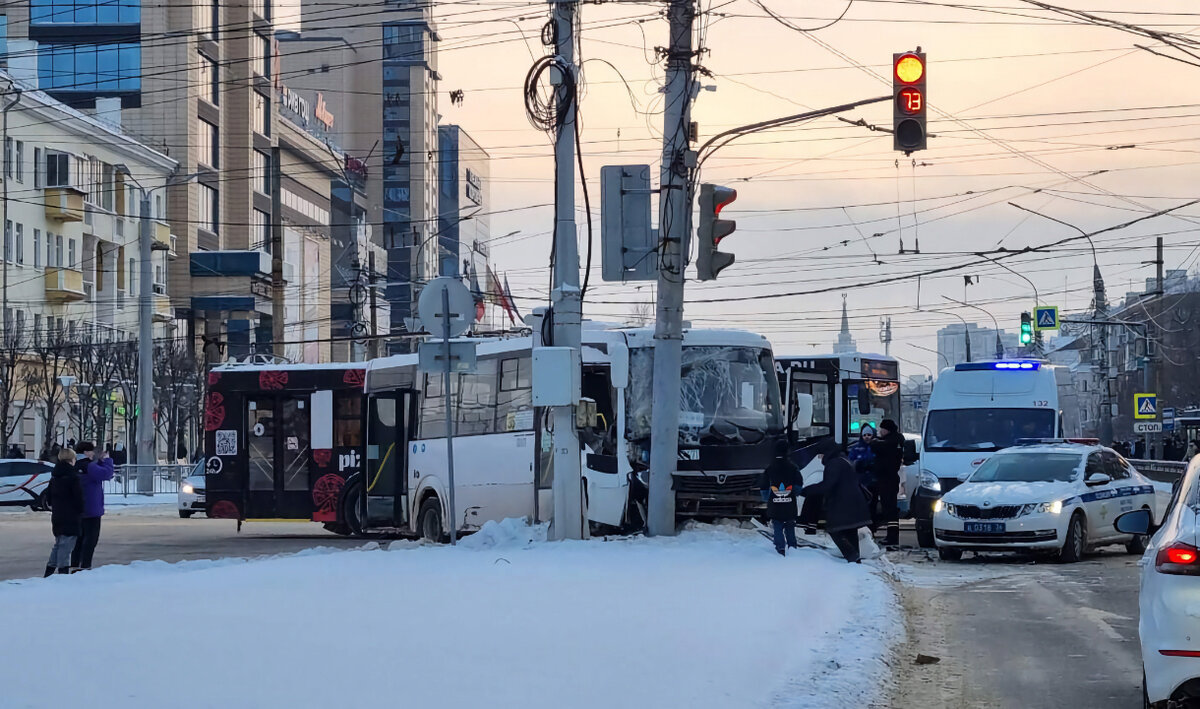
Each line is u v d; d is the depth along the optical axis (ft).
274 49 301.43
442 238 490.49
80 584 56.39
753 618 43.80
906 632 44.93
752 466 78.95
